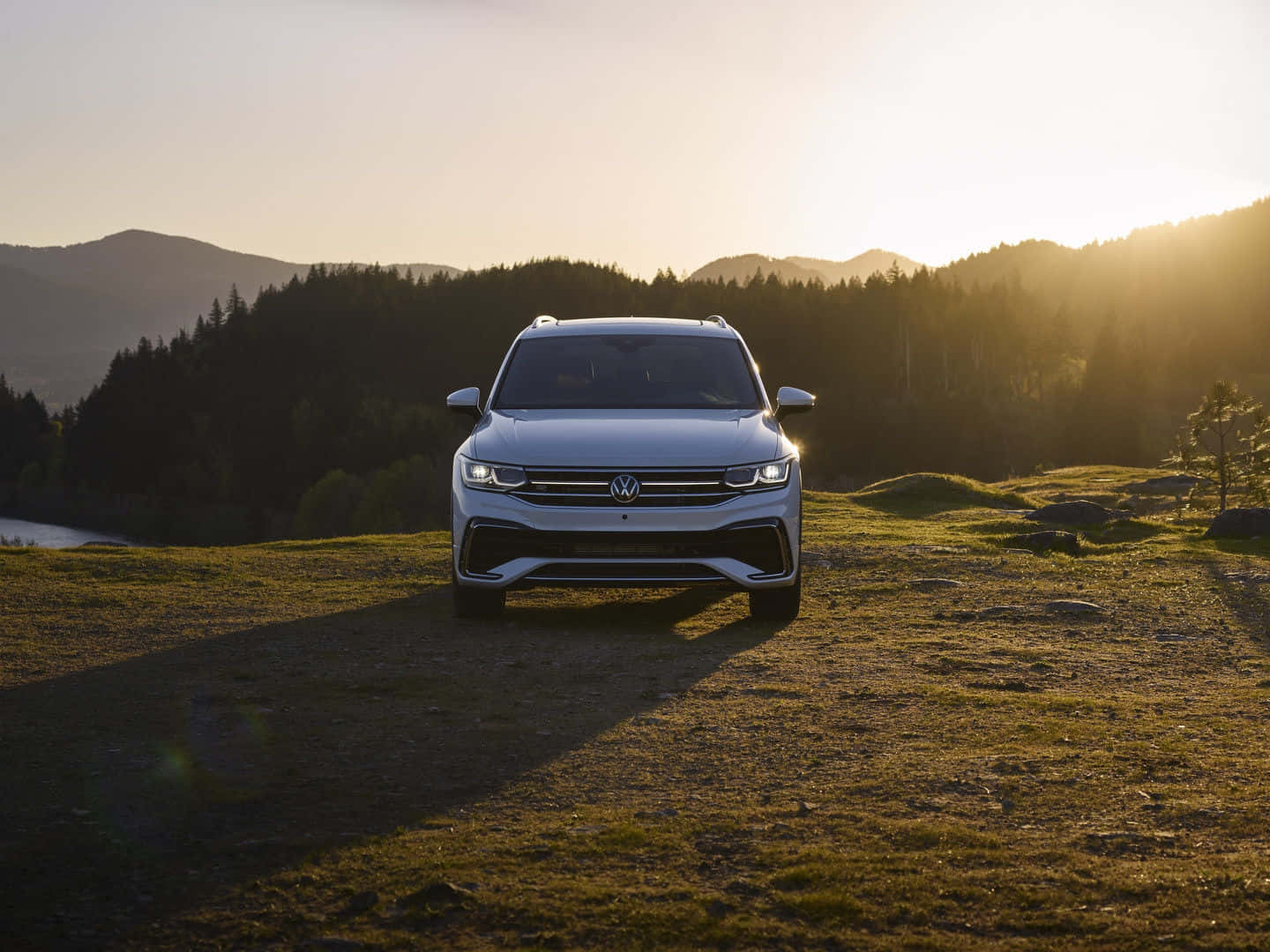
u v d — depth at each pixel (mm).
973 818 3352
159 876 2910
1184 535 12609
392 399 154375
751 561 6520
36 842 3164
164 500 144750
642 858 3047
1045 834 3201
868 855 3041
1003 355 163000
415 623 6934
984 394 149375
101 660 5762
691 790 3691
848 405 138375
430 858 3037
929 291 177125
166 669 5555
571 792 3666
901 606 7676
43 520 149125
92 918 2654
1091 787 3627
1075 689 5184
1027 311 172375
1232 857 2971
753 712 4723
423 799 3592
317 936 2555
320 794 3623
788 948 2484
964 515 16016
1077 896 2734
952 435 130500
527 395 7547
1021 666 5676
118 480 160500
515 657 5902
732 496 6457
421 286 194875
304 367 169000
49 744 4191
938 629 6770
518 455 6551
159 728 4434
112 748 4137
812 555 10398
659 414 7164
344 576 9141
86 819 3361
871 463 130500
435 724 4539
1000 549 10891
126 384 170125
